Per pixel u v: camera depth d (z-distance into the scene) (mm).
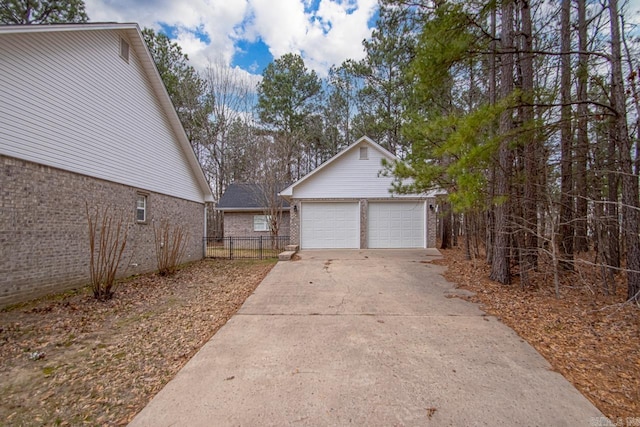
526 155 6590
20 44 5848
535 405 2652
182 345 4027
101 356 3734
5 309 5500
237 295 6566
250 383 3047
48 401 2828
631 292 5098
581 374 3135
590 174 6988
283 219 19031
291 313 5258
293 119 24734
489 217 9578
